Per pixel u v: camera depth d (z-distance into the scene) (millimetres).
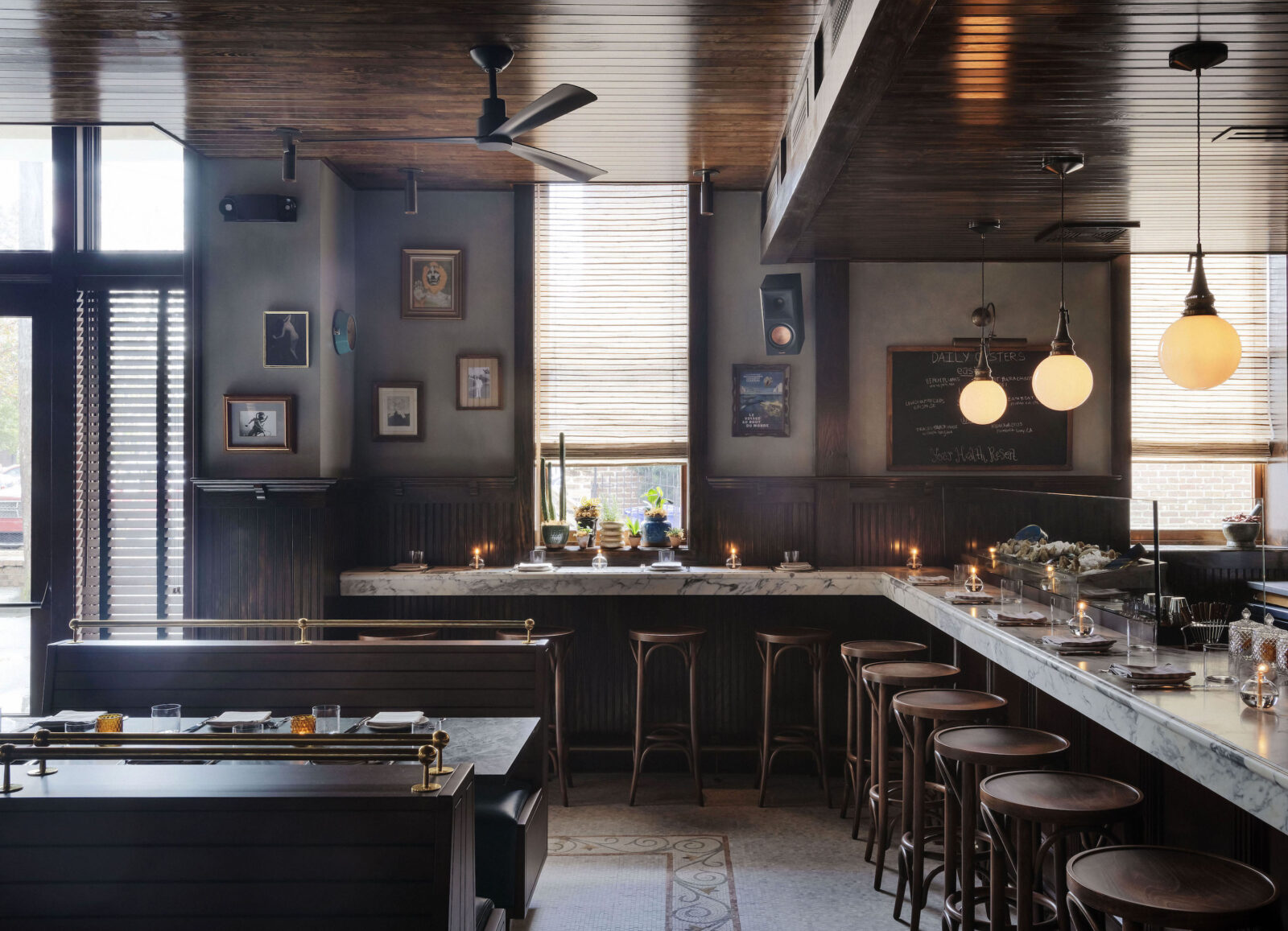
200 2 3393
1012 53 2900
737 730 5645
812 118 3670
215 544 5242
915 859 3422
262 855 1955
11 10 3467
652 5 3385
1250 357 5996
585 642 5664
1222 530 6051
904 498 5719
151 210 5496
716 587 5258
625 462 5816
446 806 1955
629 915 3645
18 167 5551
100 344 5453
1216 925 1893
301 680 3889
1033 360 5789
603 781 5434
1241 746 2029
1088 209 4738
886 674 3932
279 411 5219
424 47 3750
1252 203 4656
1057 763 2928
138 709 3875
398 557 5703
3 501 5500
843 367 5723
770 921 3586
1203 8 2619
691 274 5719
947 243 5363
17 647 5477
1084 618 3207
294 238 5254
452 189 5777
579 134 4738
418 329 5773
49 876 1963
